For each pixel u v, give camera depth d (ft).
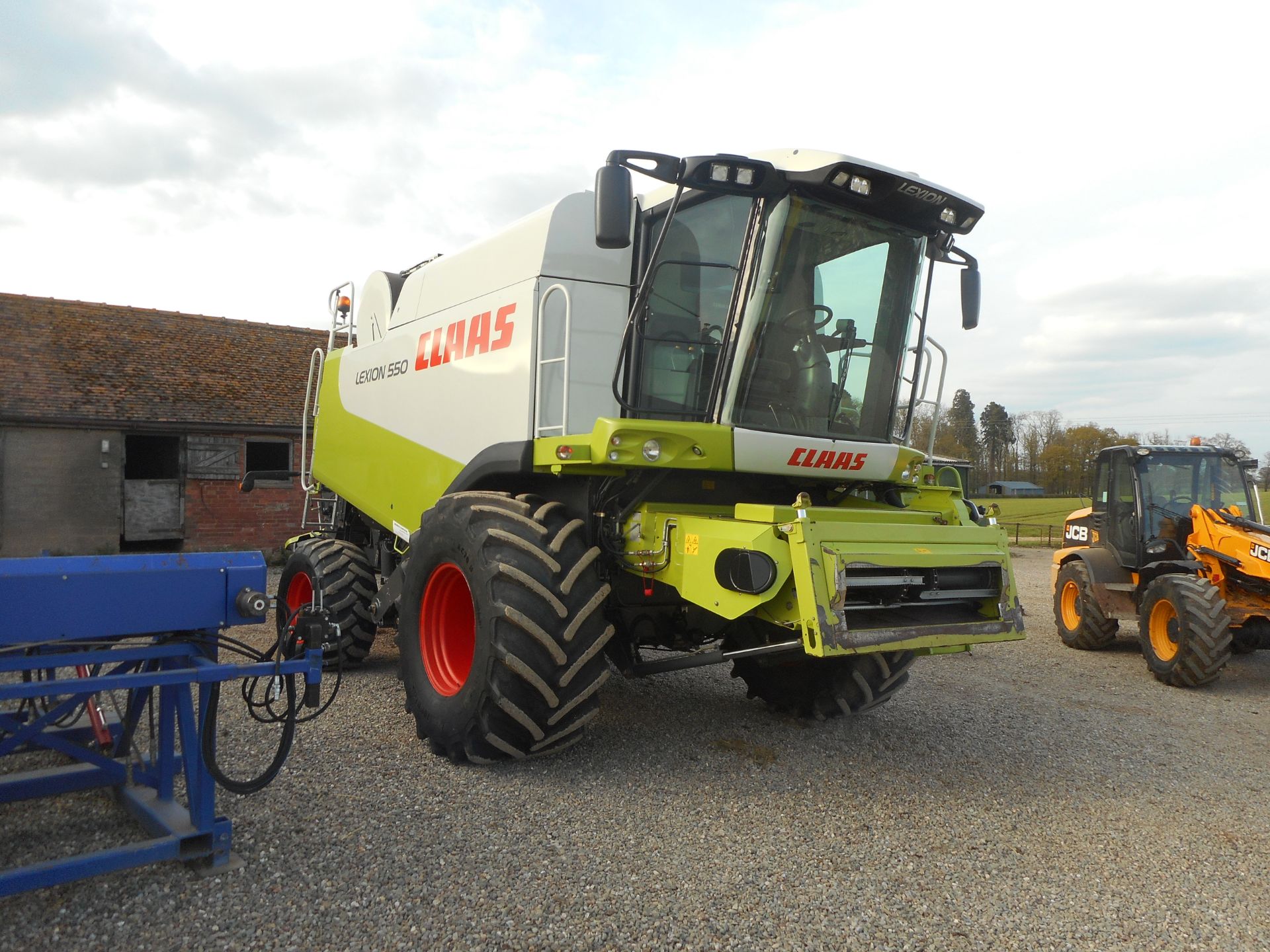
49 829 10.19
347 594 19.86
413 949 7.84
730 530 11.93
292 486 53.36
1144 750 15.81
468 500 13.91
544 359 14.24
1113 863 10.57
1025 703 19.34
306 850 9.76
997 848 10.85
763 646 13.61
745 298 13.24
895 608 12.34
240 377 54.60
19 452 44.83
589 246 14.90
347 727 15.20
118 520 47.39
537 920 8.46
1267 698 21.11
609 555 13.96
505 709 12.28
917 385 15.72
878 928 8.66
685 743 14.71
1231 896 9.78
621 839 10.53
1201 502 26.23
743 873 9.75
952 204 14.25
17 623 8.21
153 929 7.98
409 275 19.70
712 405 13.65
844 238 14.11
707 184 12.49
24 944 7.63
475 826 10.73
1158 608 22.99
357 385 21.39
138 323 55.26
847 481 15.29
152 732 10.64
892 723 16.70
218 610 9.42
